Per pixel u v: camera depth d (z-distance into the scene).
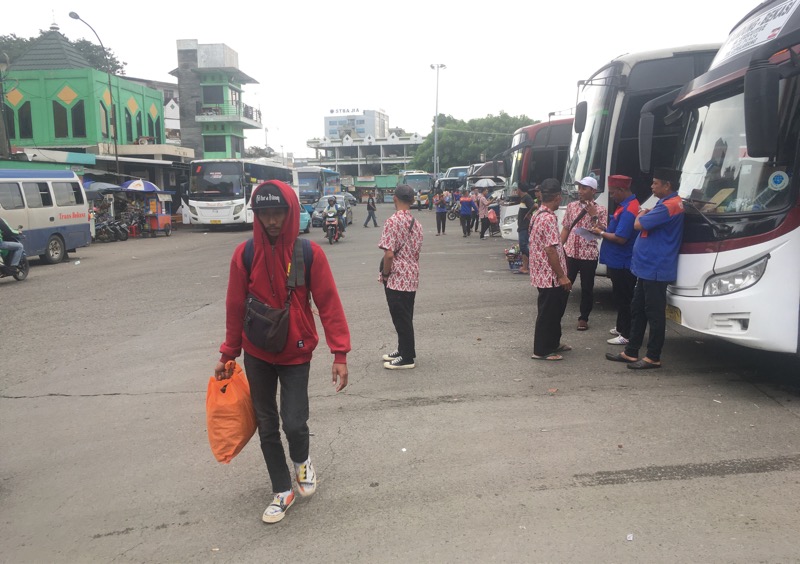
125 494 3.86
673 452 4.15
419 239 6.14
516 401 5.21
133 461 4.31
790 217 4.86
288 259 3.34
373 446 4.41
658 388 5.41
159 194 27.58
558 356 6.37
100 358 6.97
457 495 3.67
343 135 118.56
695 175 5.77
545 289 6.20
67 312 9.74
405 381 5.83
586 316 7.55
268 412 3.49
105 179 30.78
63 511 3.68
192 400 5.51
